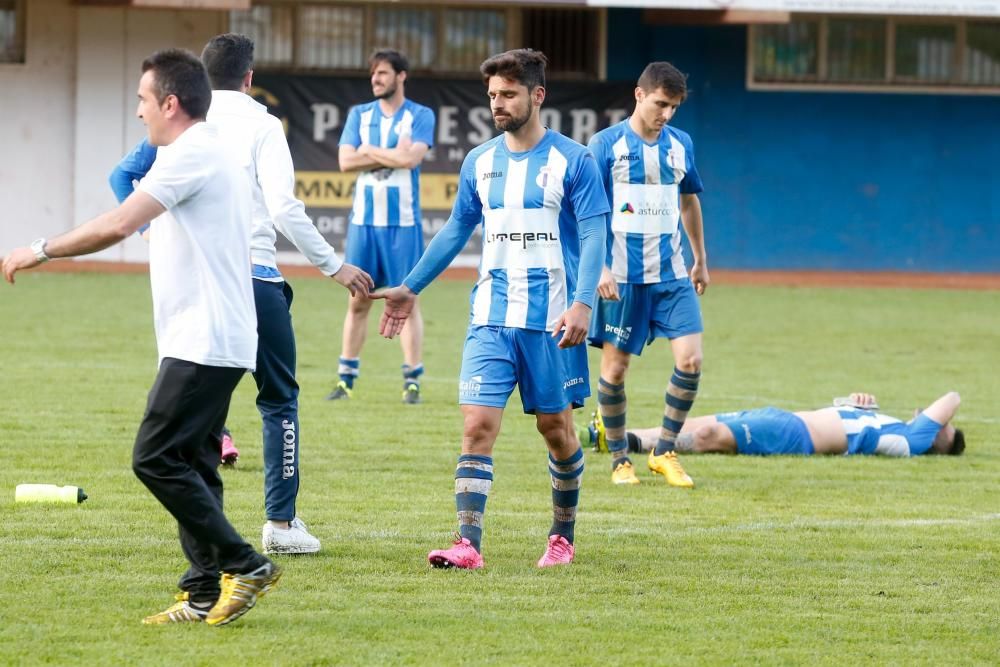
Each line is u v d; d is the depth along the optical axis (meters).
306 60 55.78
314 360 30.00
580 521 15.93
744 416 20.98
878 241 59.22
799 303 46.34
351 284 13.38
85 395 24.11
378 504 16.48
